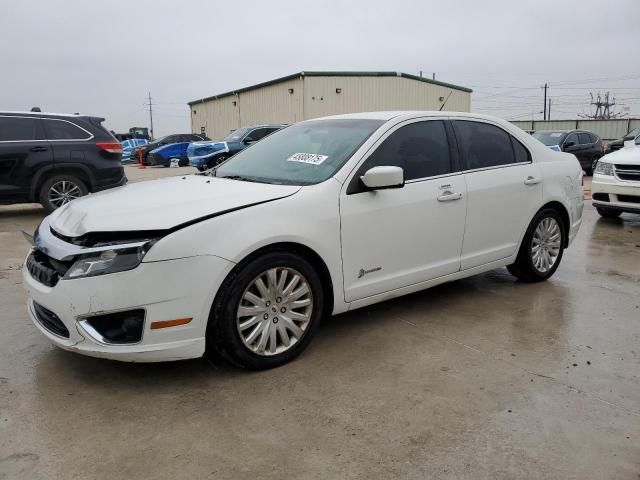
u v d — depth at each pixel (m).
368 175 3.54
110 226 2.94
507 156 4.75
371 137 3.86
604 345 3.74
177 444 2.58
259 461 2.46
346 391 3.08
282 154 4.14
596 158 18.02
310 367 3.37
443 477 2.36
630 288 5.08
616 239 7.48
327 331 3.96
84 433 2.66
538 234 5.04
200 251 2.95
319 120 4.56
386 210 3.75
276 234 3.18
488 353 3.60
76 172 8.97
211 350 3.50
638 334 3.94
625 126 36.19
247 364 3.23
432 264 4.14
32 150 8.55
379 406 2.92
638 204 8.16
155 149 27.03
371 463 2.45
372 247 3.72
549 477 2.37
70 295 2.87
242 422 2.77
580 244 7.14
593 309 4.47
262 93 33.59
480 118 4.65
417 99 32.09
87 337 2.88
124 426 2.72
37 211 10.08
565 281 5.30
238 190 3.44
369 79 30.19
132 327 2.91
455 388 3.12
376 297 3.83
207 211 3.08
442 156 4.23
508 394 3.06
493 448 2.56
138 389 3.09
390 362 3.45
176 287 2.90
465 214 4.28
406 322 4.14
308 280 3.40
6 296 4.69
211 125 42.03
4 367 3.34
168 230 2.92
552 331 3.98
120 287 2.83
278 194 3.36
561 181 5.15
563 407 2.93
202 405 2.92
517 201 4.71
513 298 4.74
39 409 2.87
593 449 2.56
